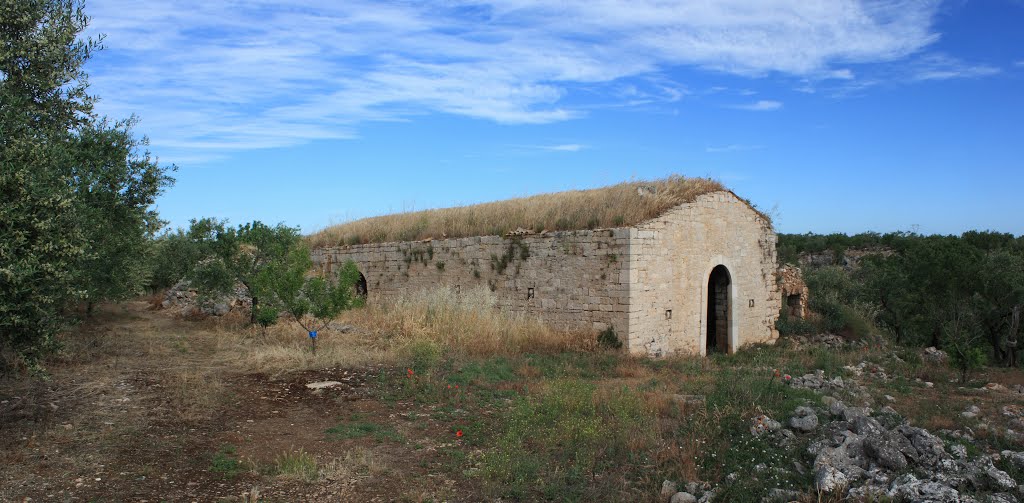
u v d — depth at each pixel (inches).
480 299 810.2
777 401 390.9
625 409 389.7
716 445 325.1
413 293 914.1
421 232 960.9
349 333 721.6
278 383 489.1
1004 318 1012.5
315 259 1114.7
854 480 268.1
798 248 2349.9
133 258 661.3
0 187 296.5
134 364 544.7
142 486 273.6
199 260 933.8
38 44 390.0
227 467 302.4
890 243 2156.7
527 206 911.7
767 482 277.6
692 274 800.3
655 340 733.3
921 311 1155.3
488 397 455.2
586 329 729.6
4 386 428.8
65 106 427.2
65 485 267.9
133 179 546.0
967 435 348.8
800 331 991.0
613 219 732.7
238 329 806.5
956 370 616.7
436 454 334.3
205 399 422.3
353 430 370.0
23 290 297.0
